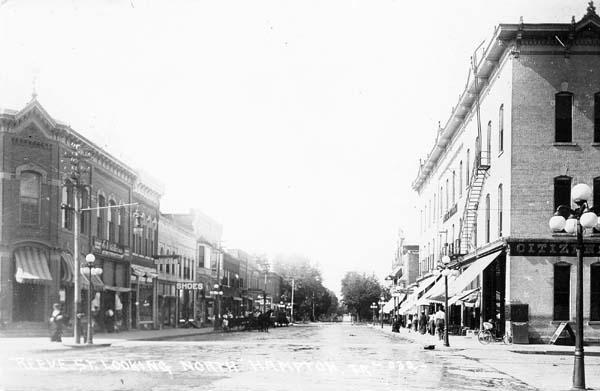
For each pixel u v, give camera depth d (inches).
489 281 1702.8
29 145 1565.0
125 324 2066.9
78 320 1273.4
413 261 3983.8
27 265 1525.6
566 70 1462.8
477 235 1834.4
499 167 1574.8
